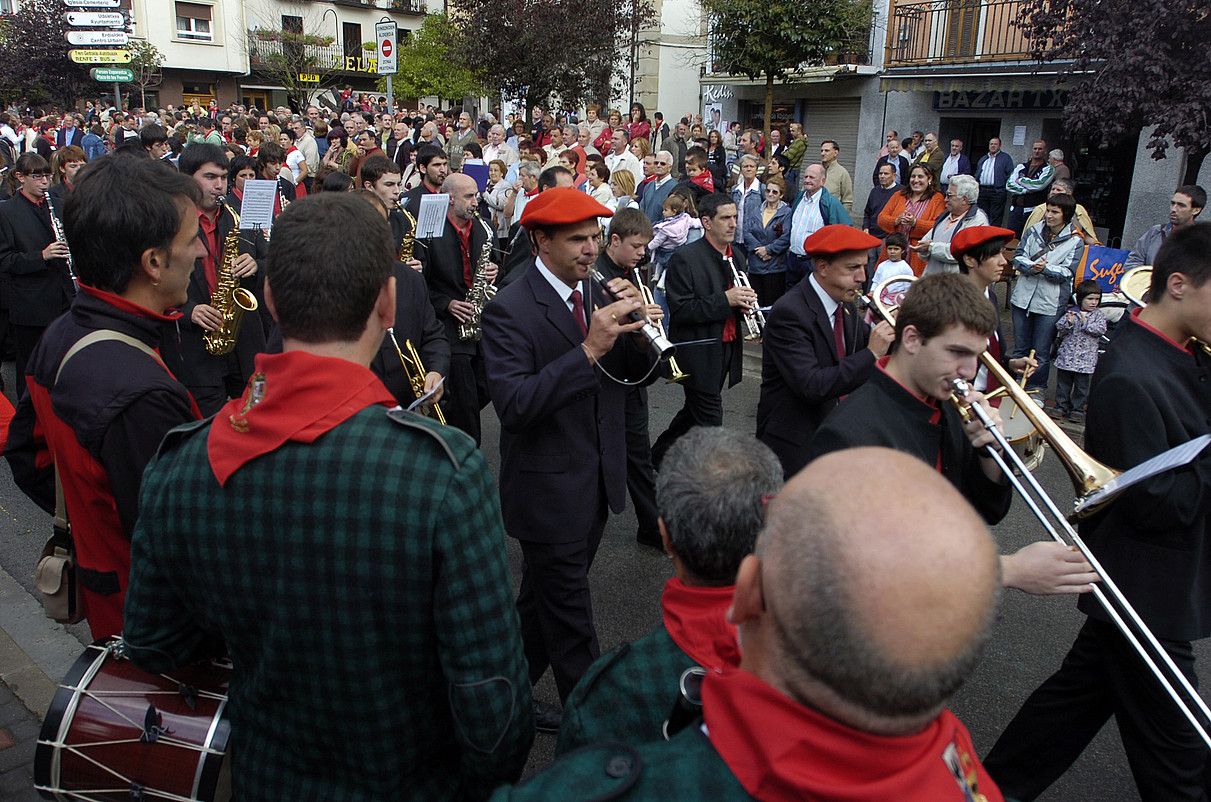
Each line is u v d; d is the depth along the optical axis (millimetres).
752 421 6551
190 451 1483
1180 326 2332
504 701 1433
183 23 33469
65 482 2066
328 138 14148
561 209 2814
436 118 19156
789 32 13766
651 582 4281
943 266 7238
